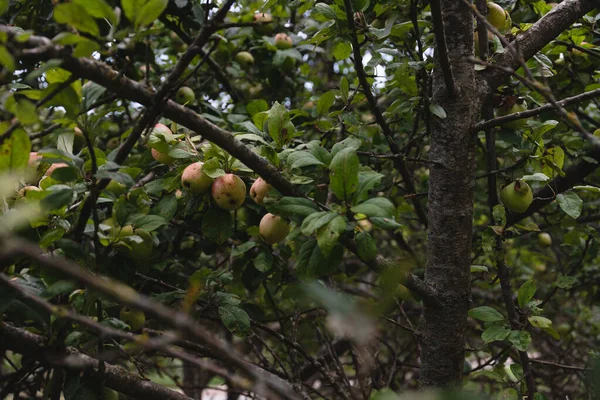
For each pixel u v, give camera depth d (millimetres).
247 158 1547
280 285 2613
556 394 3475
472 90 1981
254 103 2506
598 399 1699
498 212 2131
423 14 2691
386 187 3018
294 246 2570
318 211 1490
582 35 2658
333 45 2352
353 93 2516
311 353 3812
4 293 1424
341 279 2975
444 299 1931
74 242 1428
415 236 4105
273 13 3328
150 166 2350
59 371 1616
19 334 1571
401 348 3826
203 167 1753
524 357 2080
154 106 1369
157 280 2125
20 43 1256
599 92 1712
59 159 1535
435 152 1979
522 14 2961
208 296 1966
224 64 3320
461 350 1946
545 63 2273
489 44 2195
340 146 1693
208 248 2545
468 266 1968
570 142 2566
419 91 2137
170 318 959
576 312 3822
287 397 1225
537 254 3500
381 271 1571
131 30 1286
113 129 3459
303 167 1984
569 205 2041
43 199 1352
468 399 734
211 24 1287
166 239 2430
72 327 1845
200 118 1474
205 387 3266
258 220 2322
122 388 1770
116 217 1485
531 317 1993
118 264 1819
